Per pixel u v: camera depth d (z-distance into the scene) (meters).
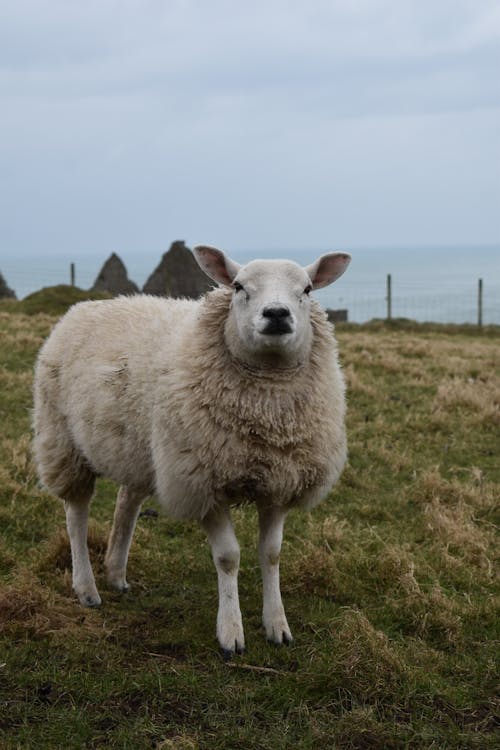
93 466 5.13
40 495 6.70
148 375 4.76
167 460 4.50
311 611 4.99
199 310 4.88
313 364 4.72
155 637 4.63
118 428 4.89
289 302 4.41
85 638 4.51
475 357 14.23
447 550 6.01
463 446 8.81
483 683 4.19
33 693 3.90
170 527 6.43
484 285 100.31
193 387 4.50
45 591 4.95
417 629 4.79
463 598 5.25
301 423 4.54
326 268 5.09
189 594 5.27
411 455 8.45
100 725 3.70
